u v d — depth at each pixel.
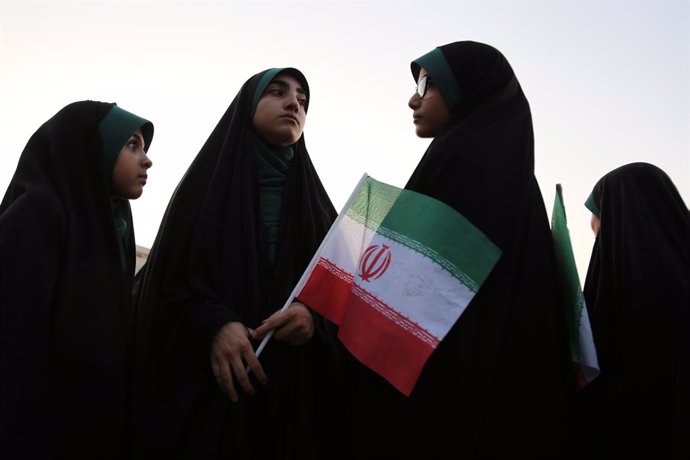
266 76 2.49
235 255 2.18
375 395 1.89
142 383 2.06
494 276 1.87
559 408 1.84
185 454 1.96
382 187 2.20
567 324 2.02
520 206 1.96
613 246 2.46
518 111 2.19
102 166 2.17
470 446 1.72
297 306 2.10
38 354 1.75
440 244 1.87
